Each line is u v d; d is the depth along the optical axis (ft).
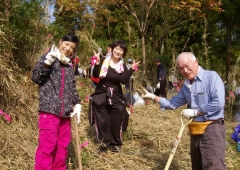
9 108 17.89
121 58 17.43
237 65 30.07
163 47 55.01
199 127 12.50
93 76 17.42
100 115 17.31
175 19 36.29
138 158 17.10
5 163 14.51
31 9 23.32
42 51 23.08
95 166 15.90
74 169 15.39
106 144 17.40
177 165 17.07
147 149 18.89
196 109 12.59
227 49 45.55
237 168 17.31
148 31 48.26
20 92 18.80
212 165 12.36
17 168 14.33
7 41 19.02
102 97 17.17
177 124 24.27
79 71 27.25
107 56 17.57
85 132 19.30
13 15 22.21
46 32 24.99
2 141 15.58
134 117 24.40
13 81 18.78
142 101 27.91
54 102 12.96
